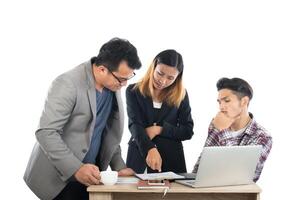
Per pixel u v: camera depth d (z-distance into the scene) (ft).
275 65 14.39
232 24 14.52
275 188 14.33
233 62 14.55
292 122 14.28
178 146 11.42
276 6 14.35
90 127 9.26
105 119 9.75
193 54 14.62
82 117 9.15
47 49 14.62
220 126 10.19
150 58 14.52
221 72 14.58
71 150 9.24
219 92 10.30
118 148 10.34
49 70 14.62
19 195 14.42
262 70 14.44
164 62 10.57
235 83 10.16
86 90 9.09
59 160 8.76
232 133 10.19
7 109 14.53
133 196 9.04
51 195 9.28
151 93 11.12
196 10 14.58
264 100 14.42
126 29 14.61
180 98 11.20
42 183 9.31
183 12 14.60
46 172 9.26
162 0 14.58
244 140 10.16
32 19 14.61
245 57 14.51
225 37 14.56
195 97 14.66
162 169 11.26
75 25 14.64
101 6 14.64
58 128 8.86
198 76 14.65
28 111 14.57
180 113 11.41
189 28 14.58
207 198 8.95
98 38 14.62
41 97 14.60
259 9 14.43
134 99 11.22
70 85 8.94
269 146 10.08
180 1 14.60
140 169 11.23
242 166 8.81
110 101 9.75
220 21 14.56
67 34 14.64
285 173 14.28
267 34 14.40
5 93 14.55
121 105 9.86
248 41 14.48
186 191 8.44
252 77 14.48
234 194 8.91
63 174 8.86
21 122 14.55
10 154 14.48
